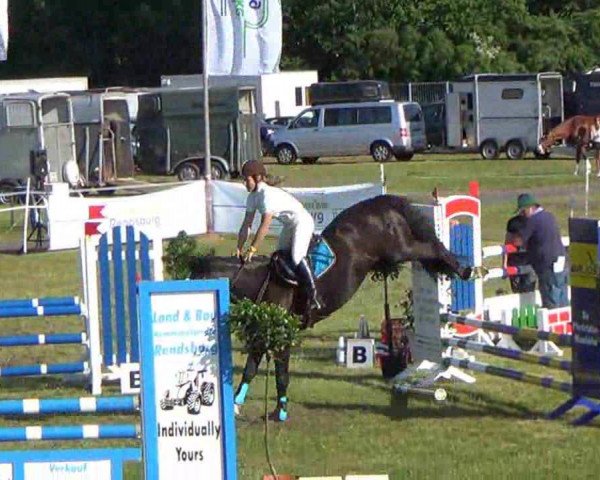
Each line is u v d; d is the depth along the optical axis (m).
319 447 12.32
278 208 13.34
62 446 12.52
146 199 29.00
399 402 14.27
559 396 14.27
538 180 42.81
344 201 27.28
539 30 73.56
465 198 15.84
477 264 15.88
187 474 9.26
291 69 76.12
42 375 16.19
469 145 57.88
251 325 9.91
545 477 11.09
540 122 53.66
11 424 13.56
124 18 81.25
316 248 13.83
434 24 73.81
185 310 9.27
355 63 74.62
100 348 15.39
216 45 30.56
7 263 27.36
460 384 14.91
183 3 81.12
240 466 11.58
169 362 9.26
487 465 11.53
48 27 82.00
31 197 31.62
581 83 58.50
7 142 41.81
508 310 16.72
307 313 13.62
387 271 14.52
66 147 42.97
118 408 9.38
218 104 46.69
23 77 82.44
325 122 55.12
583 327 12.78
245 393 13.73
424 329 15.02
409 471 11.34
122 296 15.17
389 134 54.38
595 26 74.44
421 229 14.47
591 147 46.38
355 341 16.19
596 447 12.16
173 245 13.81
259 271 13.50
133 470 10.88
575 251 12.70
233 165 46.66
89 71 82.12
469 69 72.00
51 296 22.83
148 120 47.38
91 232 20.75
